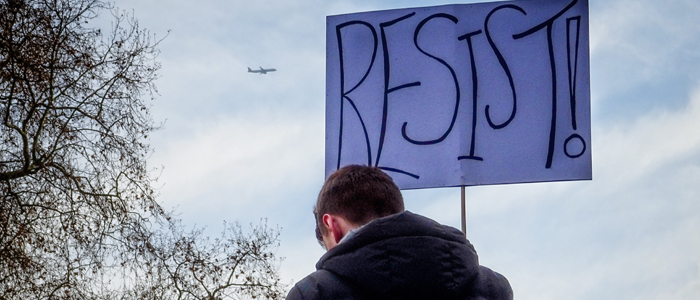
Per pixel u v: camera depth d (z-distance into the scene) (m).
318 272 1.91
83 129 12.73
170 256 14.09
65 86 12.34
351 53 4.95
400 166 4.71
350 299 1.84
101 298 12.57
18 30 11.74
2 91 12.13
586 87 4.76
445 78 4.84
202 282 14.42
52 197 12.23
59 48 12.17
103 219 12.62
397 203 2.06
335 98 4.89
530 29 4.89
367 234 1.88
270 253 15.79
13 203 11.88
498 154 4.68
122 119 12.99
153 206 13.28
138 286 13.47
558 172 4.61
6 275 11.53
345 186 2.05
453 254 1.88
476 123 4.74
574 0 4.89
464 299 1.89
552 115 4.73
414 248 1.85
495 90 4.80
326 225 2.07
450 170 4.66
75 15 12.23
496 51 4.87
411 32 4.93
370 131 4.78
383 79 4.88
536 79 4.81
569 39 4.85
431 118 4.77
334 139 4.81
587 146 4.64
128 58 12.93
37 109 12.18
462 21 4.93
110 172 12.91
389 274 1.83
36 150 12.12
